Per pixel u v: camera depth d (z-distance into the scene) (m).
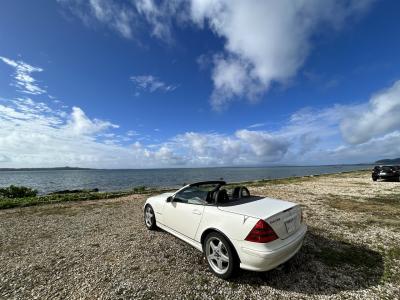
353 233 5.38
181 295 3.04
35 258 4.27
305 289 3.12
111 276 3.55
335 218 6.71
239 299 2.94
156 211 5.48
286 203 3.88
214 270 3.56
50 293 3.13
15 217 7.74
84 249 4.66
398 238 5.01
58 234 5.73
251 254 3.02
